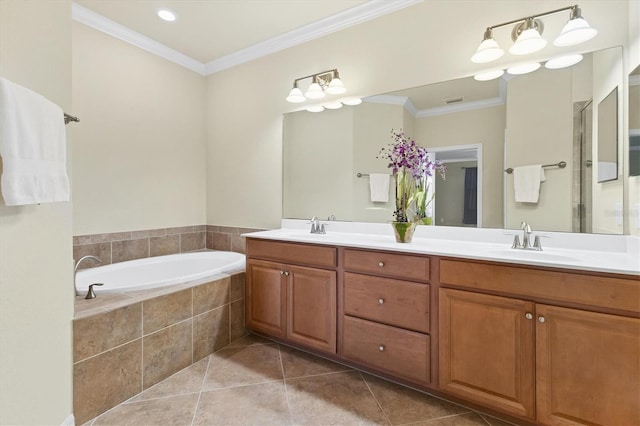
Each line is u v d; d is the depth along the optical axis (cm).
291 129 279
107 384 159
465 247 176
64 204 140
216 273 242
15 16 114
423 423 151
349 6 233
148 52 287
